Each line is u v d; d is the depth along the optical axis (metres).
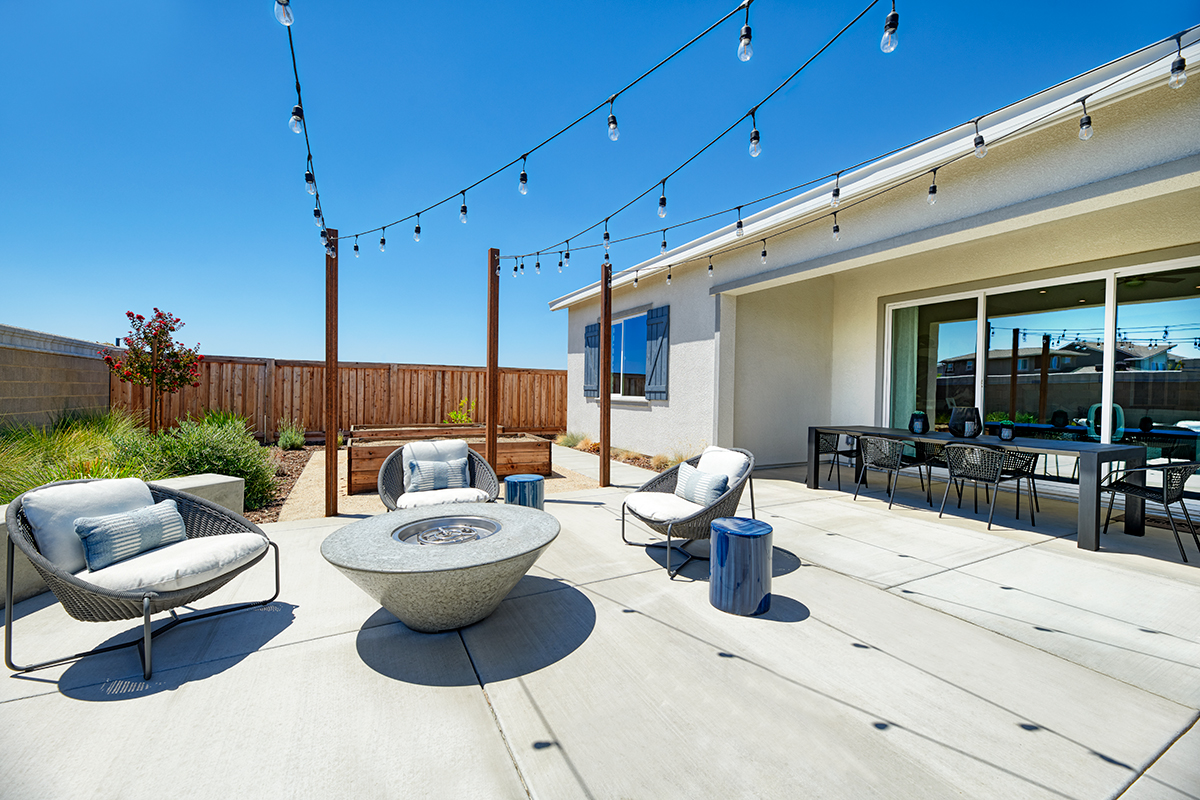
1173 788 1.47
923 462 5.46
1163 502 3.54
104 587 2.05
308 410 9.87
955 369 6.51
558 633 2.47
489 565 2.20
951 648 2.32
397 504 3.87
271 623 2.57
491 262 5.88
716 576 2.77
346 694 1.96
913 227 4.65
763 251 5.84
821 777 1.52
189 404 8.79
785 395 7.73
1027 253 5.65
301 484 6.20
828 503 5.29
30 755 1.60
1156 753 1.62
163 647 2.32
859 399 7.70
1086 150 3.50
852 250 5.21
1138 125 3.26
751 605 2.66
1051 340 5.56
